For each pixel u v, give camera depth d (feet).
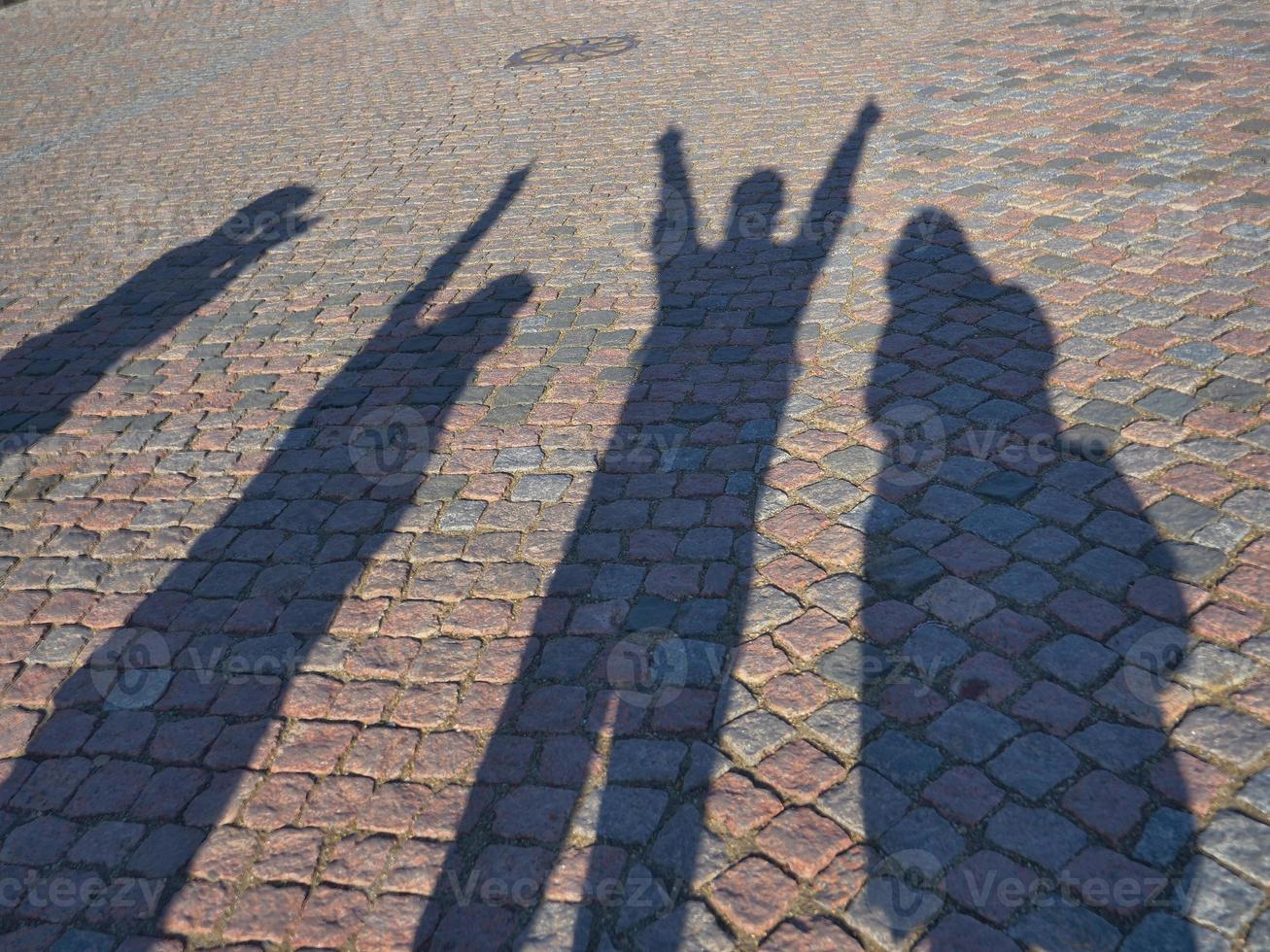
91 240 25.53
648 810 8.90
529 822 8.95
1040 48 29.66
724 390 15.17
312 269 21.95
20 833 9.50
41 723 10.80
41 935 8.53
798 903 7.97
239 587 12.45
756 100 28.91
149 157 31.86
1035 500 11.84
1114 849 8.03
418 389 16.52
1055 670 9.65
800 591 11.07
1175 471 11.92
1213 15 29.99
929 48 31.55
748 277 18.67
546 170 25.91
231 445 15.64
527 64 36.94
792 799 8.82
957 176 21.48
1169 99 23.72
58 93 42.06
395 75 38.29
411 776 9.55
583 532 12.52
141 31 53.67
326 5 55.11
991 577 10.84
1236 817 8.10
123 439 16.24
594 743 9.61
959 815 8.47
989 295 16.56
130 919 8.59
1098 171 20.47
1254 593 10.09
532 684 10.40
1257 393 12.97
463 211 24.02
